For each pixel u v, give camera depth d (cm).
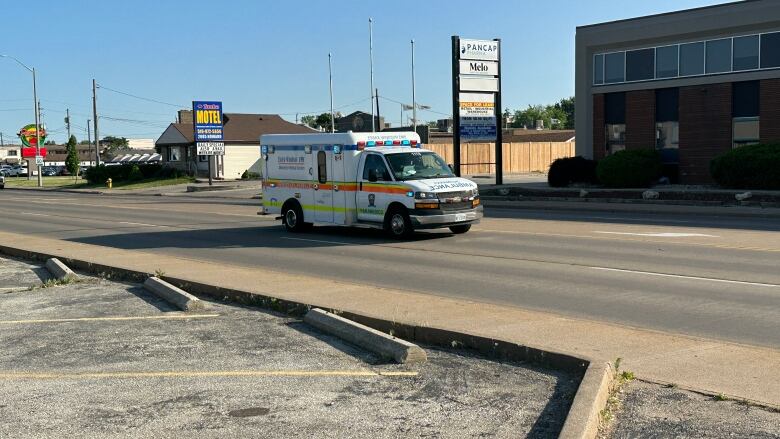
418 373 689
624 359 718
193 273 1289
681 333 838
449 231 2003
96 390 655
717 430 532
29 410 607
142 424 567
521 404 595
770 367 688
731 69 3188
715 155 3259
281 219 2344
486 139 3741
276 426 557
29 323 954
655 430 537
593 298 1053
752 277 1188
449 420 562
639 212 2530
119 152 14575
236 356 758
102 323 938
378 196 1881
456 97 3625
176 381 675
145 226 2452
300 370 702
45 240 1992
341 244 1794
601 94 3662
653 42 3434
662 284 1148
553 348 709
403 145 2014
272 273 1291
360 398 618
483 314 925
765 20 3039
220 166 6650
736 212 2314
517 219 2342
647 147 3475
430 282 1221
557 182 3500
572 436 495
